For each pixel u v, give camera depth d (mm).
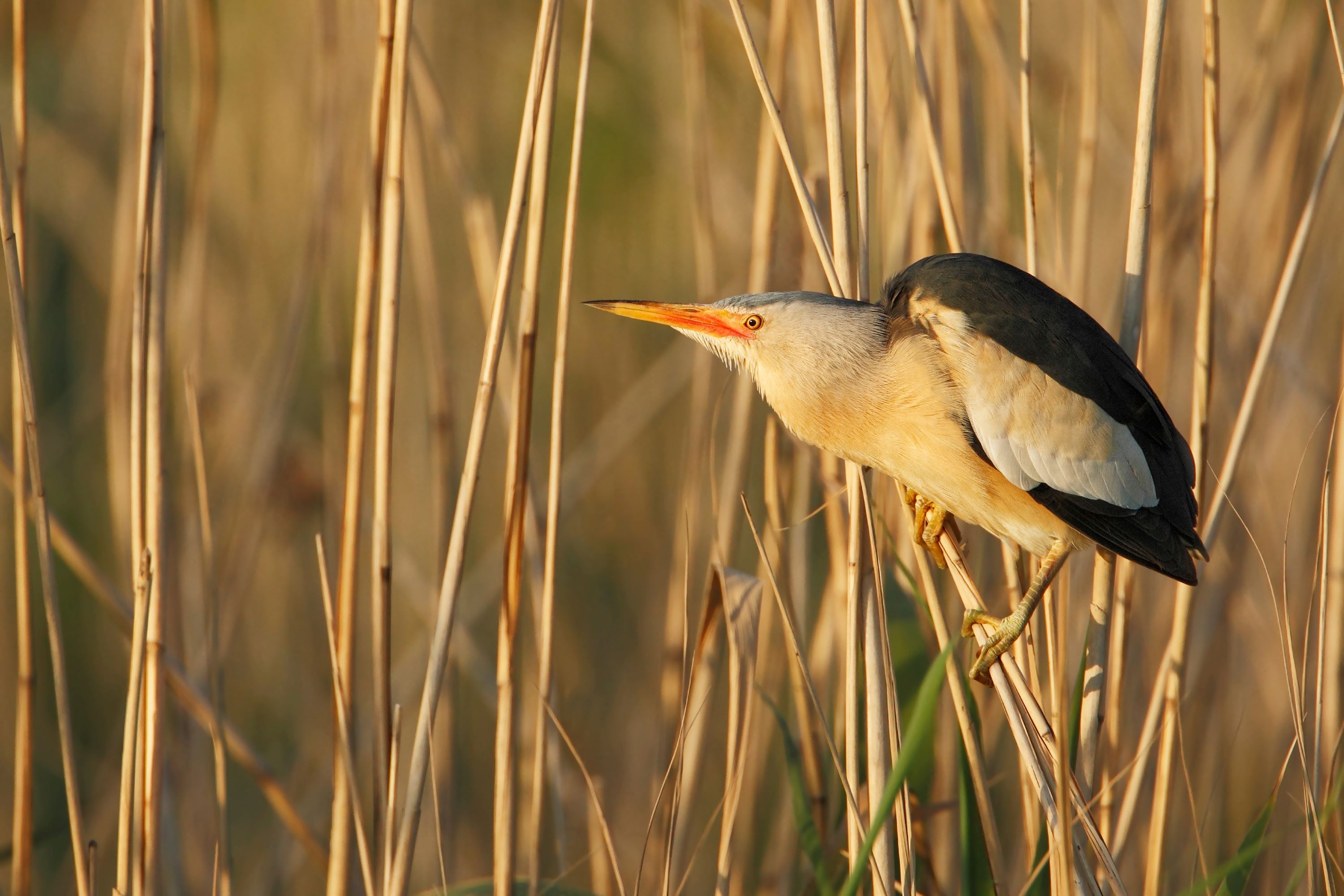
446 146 6832
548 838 7473
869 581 4836
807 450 6684
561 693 9031
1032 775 4609
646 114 10250
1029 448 4812
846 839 6016
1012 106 6688
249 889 7930
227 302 9359
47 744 8609
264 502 7418
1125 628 5402
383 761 5219
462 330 9398
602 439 8672
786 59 6488
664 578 9016
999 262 5090
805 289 6941
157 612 5109
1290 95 6914
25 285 5051
